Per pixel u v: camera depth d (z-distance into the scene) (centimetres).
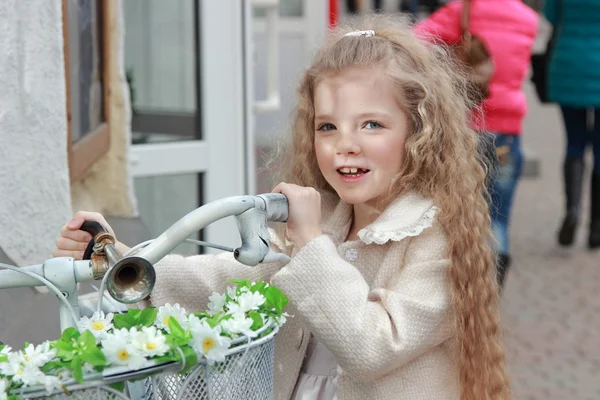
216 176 467
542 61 738
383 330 208
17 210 262
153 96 456
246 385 168
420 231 225
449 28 522
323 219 256
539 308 624
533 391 488
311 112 254
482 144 361
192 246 464
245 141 473
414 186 236
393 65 233
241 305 176
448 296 223
